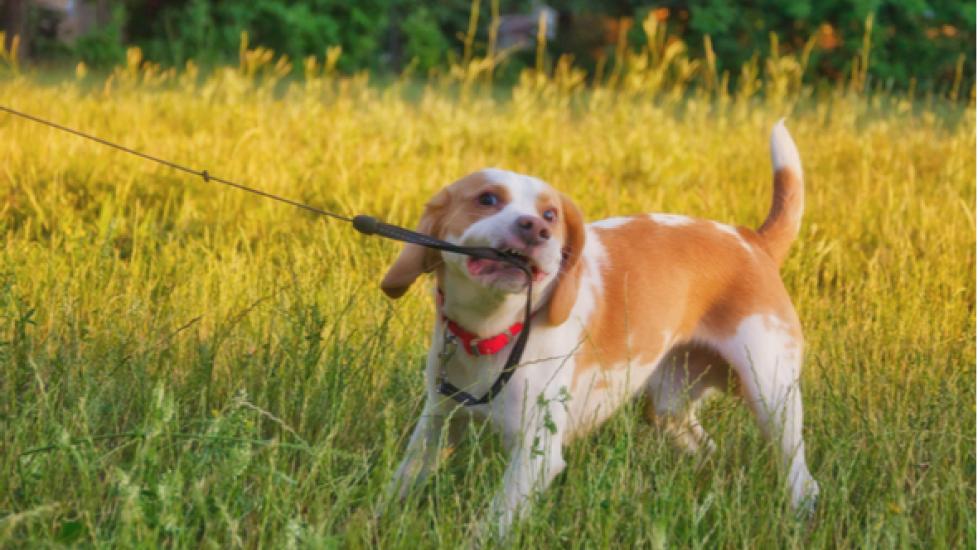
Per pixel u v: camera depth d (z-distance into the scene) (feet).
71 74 67.05
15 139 33.65
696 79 78.89
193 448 15.31
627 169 38.24
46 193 28.96
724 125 46.47
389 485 14.74
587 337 16.10
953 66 74.79
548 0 92.84
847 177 38.78
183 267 23.27
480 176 15.16
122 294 20.70
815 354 20.59
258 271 23.67
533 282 14.40
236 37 79.82
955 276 27.04
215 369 18.60
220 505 12.28
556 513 15.16
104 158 32.01
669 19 82.43
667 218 18.16
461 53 106.83
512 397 15.39
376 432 17.20
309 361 17.63
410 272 15.44
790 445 17.08
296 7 82.84
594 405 16.67
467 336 15.31
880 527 13.84
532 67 94.73
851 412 18.29
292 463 15.76
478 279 14.30
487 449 16.98
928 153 41.32
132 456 15.99
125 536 11.59
